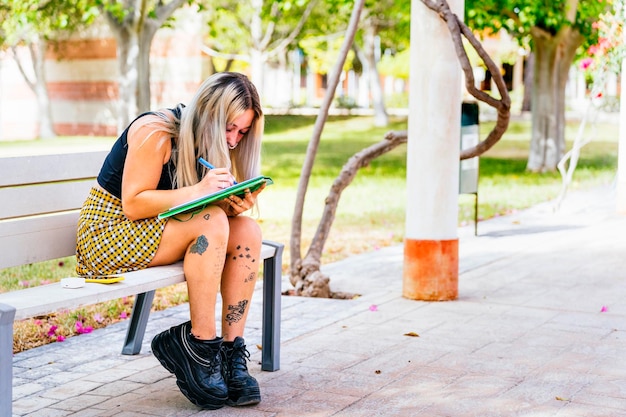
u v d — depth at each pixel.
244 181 3.89
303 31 32.47
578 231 9.38
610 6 11.52
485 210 11.39
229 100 3.88
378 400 4.00
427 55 5.88
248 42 31.55
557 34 16.42
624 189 10.62
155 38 25.33
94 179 4.41
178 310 6.05
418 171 6.09
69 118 28.59
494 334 5.20
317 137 6.56
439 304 6.05
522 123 33.03
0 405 3.04
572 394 4.08
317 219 10.81
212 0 26.81
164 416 3.81
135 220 3.84
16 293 3.32
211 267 3.77
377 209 11.75
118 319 5.88
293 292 6.48
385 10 29.02
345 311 5.87
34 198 4.02
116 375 4.48
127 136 3.86
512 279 6.91
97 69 27.70
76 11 19.83
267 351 4.46
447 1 5.84
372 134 28.36
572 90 44.22
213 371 3.86
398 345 4.97
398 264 7.74
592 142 24.05
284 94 50.97
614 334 5.20
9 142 25.12
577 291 6.45
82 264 3.96
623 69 10.09
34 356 4.88
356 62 49.09
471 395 4.07
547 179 15.48
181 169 3.87
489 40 28.19
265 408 3.90
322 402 3.98
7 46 25.08
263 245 4.38
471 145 9.03
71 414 3.86
